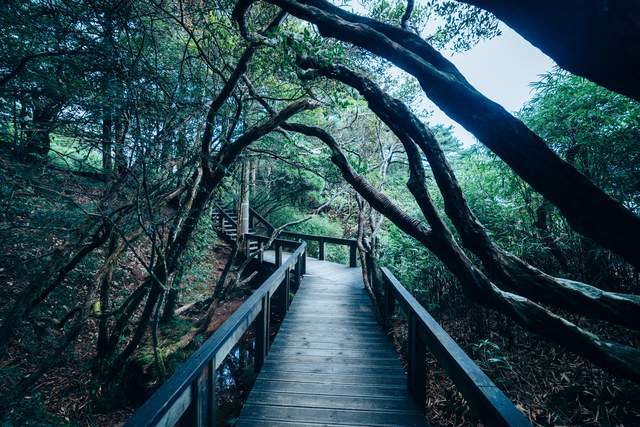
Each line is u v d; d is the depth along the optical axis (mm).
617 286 3254
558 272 3676
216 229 10984
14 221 2803
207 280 8188
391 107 1448
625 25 659
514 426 1036
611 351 974
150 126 2887
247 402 2490
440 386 3754
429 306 5027
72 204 2906
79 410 3750
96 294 4145
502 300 1142
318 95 4750
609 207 844
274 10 4137
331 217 14203
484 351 3746
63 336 3930
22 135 2285
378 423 2234
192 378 1460
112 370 4043
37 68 2141
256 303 2709
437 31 3029
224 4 3365
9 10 1928
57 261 3080
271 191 12680
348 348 3547
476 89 1034
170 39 3949
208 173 3746
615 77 736
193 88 3436
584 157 3229
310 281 7062
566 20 728
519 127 938
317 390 2668
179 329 5277
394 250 6000
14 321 2854
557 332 1050
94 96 2383
